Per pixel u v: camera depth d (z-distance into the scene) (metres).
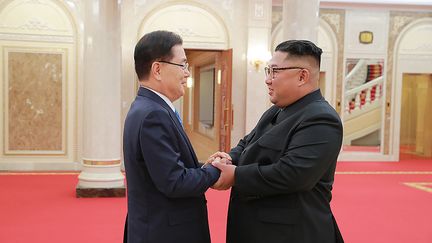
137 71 2.15
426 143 13.28
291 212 2.04
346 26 11.66
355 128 11.93
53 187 7.75
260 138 2.17
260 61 10.45
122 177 7.12
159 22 10.13
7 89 9.57
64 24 9.69
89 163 7.00
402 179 9.36
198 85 14.76
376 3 11.43
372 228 5.62
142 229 2.05
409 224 5.83
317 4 6.61
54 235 5.05
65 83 9.77
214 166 2.07
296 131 2.03
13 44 9.54
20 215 5.88
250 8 10.38
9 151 9.66
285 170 1.95
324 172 2.01
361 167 10.95
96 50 6.89
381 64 11.85
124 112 9.89
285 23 6.70
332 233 2.15
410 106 14.13
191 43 10.32
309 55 2.08
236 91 10.53
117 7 6.95
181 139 2.07
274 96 2.14
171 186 1.92
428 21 11.87
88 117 7.00
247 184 2.01
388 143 12.09
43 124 9.75
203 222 2.16
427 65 11.96
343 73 11.73
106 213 6.03
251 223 2.12
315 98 2.12
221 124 10.52
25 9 9.55
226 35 10.43
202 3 10.29
